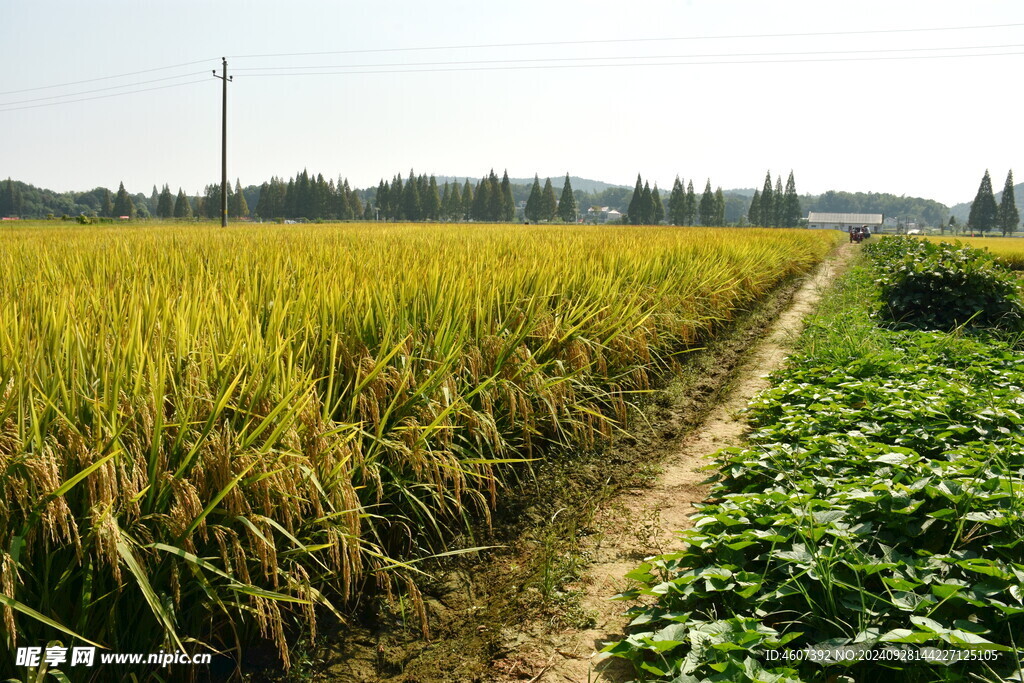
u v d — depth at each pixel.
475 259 8.80
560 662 3.50
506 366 5.55
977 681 2.89
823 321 12.24
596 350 7.02
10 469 2.69
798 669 3.04
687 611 3.54
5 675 2.65
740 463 5.52
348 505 3.37
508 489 5.31
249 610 3.06
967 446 5.20
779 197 155.38
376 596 4.02
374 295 5.29
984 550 3.71
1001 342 10.25
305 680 3.33
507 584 4.26
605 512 5.22
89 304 4.80
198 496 2.95
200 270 6.86
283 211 154.12
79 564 2.89
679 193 155.25
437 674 3.43
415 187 151.00
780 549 3.79
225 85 40.53
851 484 4.57
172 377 3.41
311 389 3.57
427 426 4.25
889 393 6.95
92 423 3.11
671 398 8.17
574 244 13.14
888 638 2.92
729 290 12.91
